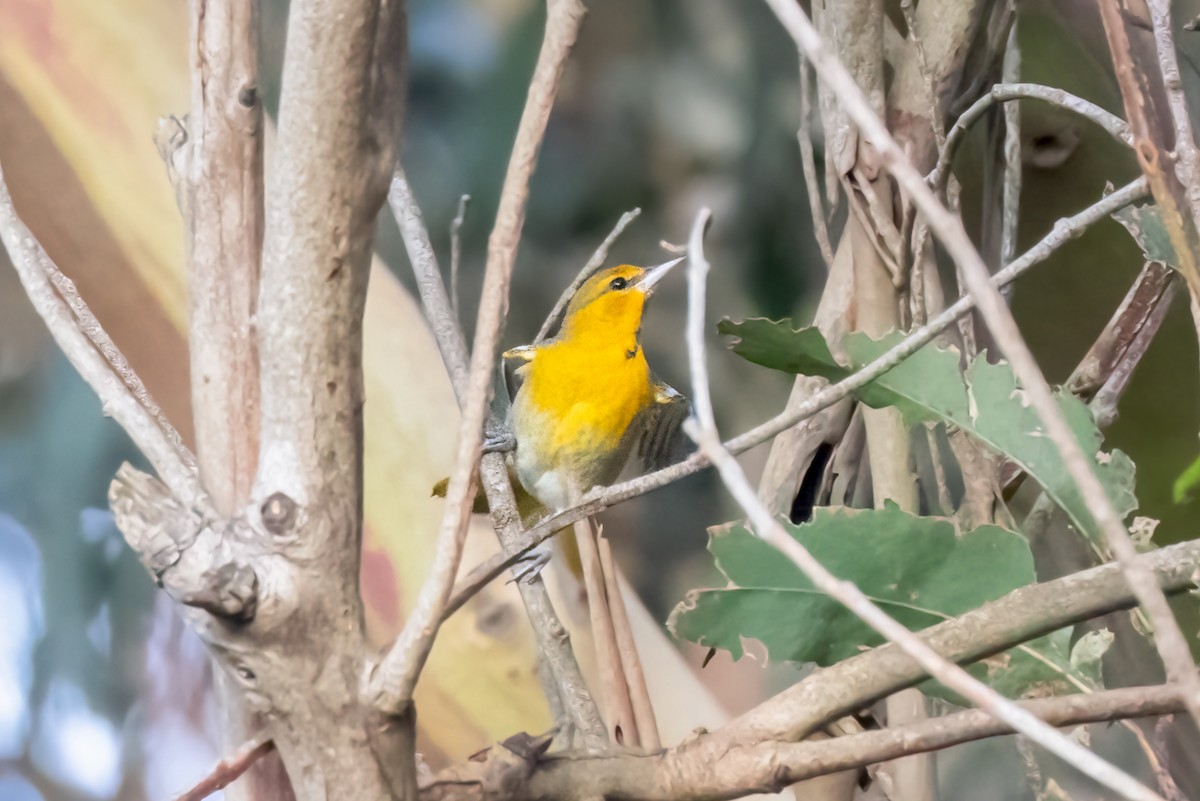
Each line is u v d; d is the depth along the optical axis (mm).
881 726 2449
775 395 7012
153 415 1950
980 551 2174
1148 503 3027
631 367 4652
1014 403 2270
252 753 1705
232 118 1799
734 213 7152
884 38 2832
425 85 7043
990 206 3053
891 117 2783
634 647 2453
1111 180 3238
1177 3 2887
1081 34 3258
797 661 2207
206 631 1632
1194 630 2326
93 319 1995
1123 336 2611
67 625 6250
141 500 1661
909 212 2602
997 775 3396
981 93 2832
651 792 1856
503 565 1832
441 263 6902
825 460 2855
